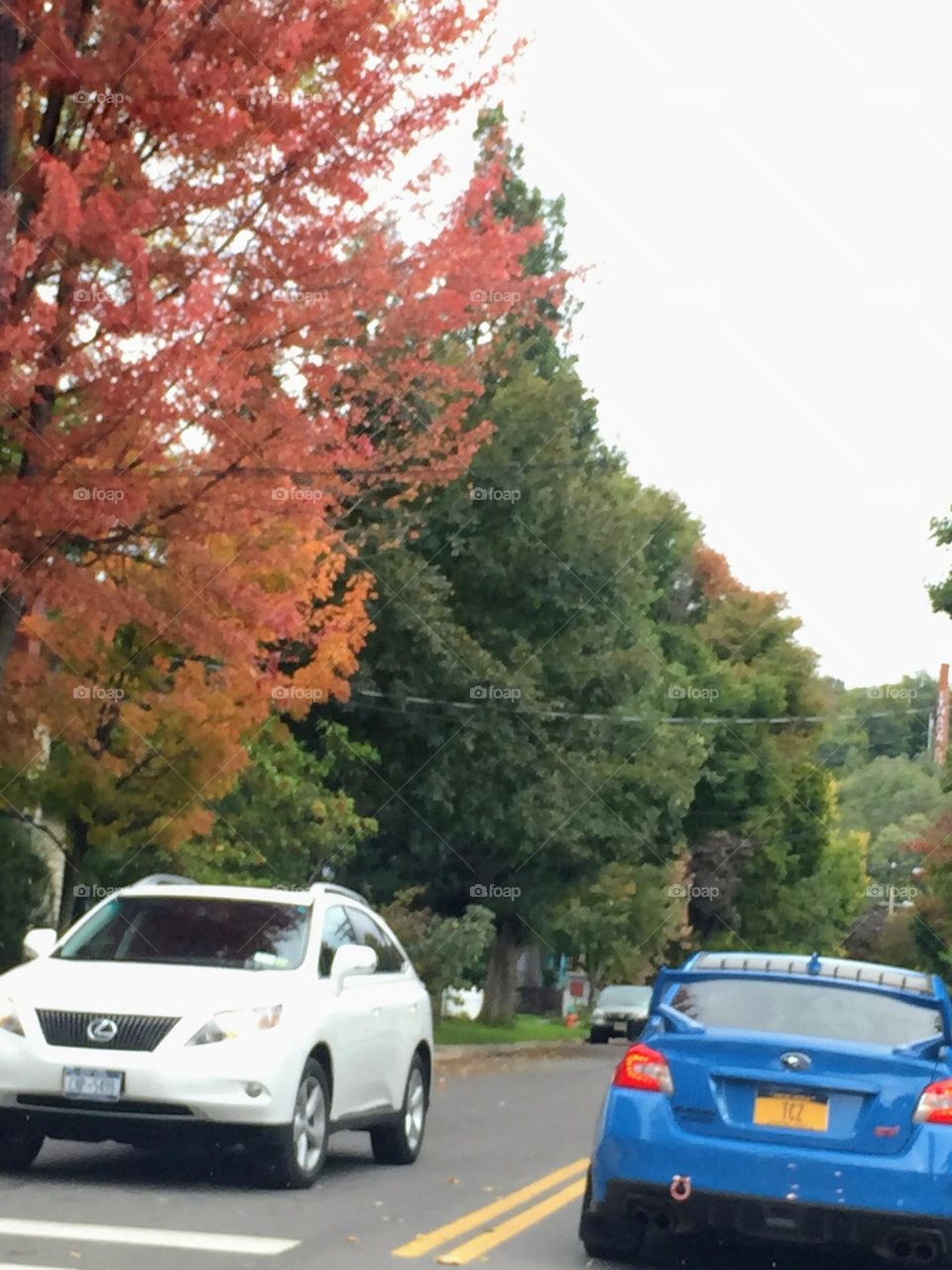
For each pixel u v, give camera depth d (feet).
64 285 55.47
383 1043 48.93
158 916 46.91
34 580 57.26
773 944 264.72
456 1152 55.47
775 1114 34.17
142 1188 41.91
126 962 45.09
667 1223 34.58
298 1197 42.04
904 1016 35.91
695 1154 34.09
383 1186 45.52
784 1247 40.11
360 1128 48.93
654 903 176.04
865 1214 33.53
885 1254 34.45
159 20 55.06
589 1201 35.88
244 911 47.14
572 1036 196.03
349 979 47.83
